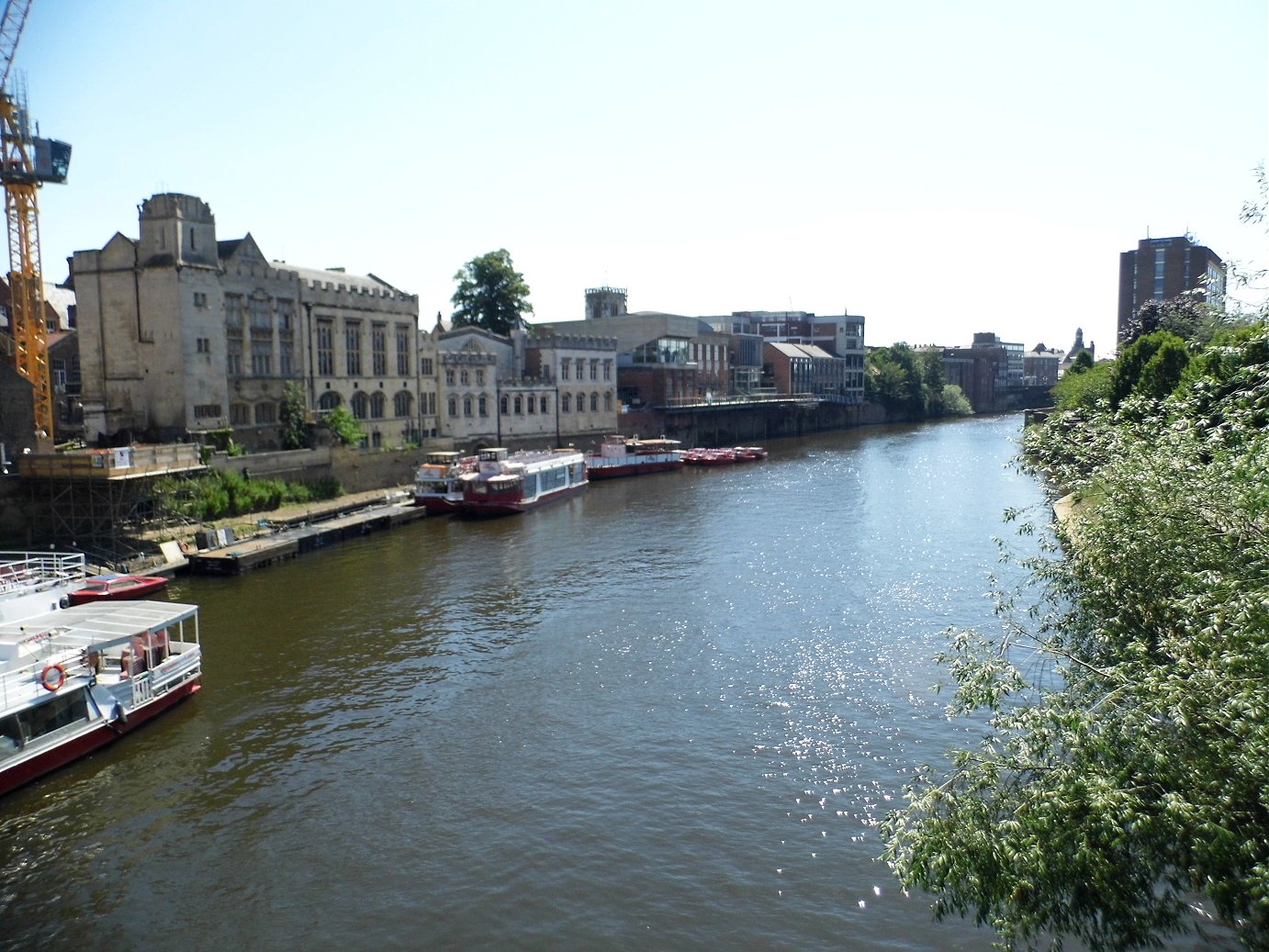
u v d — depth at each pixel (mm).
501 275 116750
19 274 63844
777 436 152875
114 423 63406
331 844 22750
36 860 22250
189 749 27922
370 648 36750
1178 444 17547
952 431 158875
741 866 21391
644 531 62906
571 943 18922
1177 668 13328
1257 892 10977
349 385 78875
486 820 23656
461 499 70000
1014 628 18688
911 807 15727
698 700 31078
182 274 62406
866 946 18609
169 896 20812
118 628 29750
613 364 116375
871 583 45812
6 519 47219
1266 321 18547
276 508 63156
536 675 33719
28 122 62438
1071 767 13609
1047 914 13609
